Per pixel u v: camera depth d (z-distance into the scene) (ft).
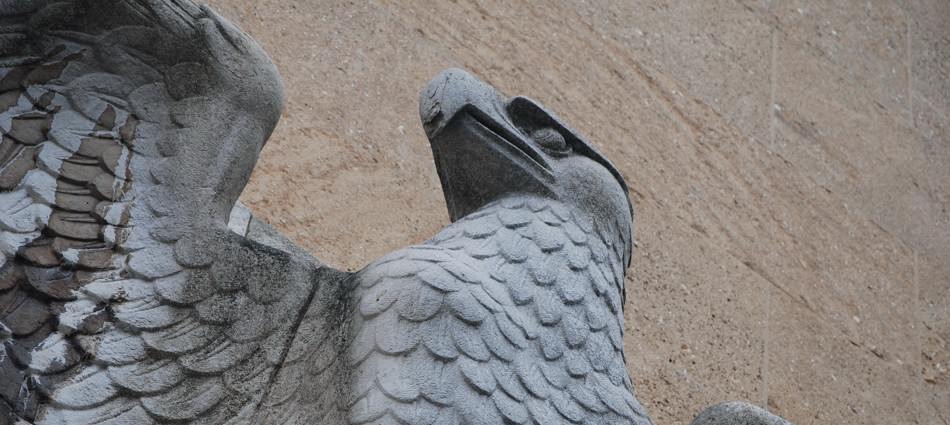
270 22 32.91
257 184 31.37
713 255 36.22
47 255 24.67
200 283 24.95
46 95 25.07
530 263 25.48
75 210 24.86
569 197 26.16
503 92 35.01
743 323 35.81
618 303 25.99
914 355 39.06
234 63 25.35
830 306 37.78
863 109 43.70
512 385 24.71
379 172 32.68
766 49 41.86
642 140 36.52
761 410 25.93
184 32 25.20
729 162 38.24
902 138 44.27
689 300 35.35
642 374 33.86
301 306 25.17
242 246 25.17
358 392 24.44
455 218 26.35
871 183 42.11
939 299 41.29
